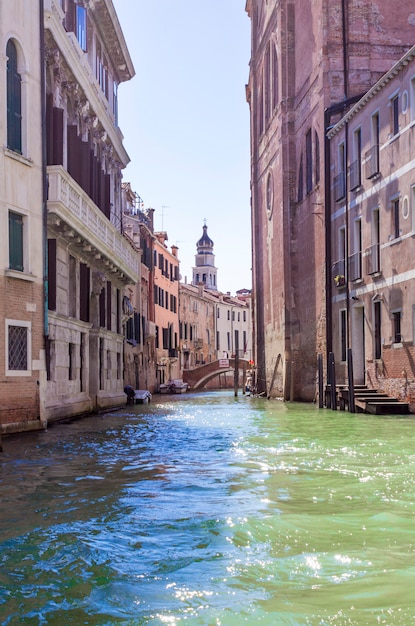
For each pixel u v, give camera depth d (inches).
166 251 2295.8
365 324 971.3
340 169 1078.4
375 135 941.2
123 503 285.7
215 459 423.8
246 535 228.8
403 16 1155.9
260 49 1659.7
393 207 879.1
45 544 220.7
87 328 896.9
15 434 600.4
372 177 936.3
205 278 4854.8
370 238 952.9
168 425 722.8
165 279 2315.5
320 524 241.8
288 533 230.7
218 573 189.8
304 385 1312.7
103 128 1045.8
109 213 1030.4
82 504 284.4
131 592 175.9
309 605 163.9
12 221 626.2
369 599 167.0
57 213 692.1
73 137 835.4
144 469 384.2
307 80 1268.5
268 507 271.4
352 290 1017.5
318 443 508.4
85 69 907.4
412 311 820.0
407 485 316.2
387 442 506.0
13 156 619.8
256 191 1723.7
